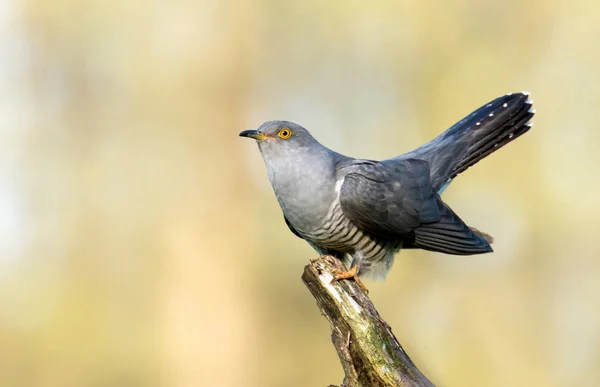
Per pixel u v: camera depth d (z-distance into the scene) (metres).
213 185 14.27
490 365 13.95
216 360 13.35
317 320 14.29
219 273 13.76
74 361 13.99
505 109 8.55
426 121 15.35
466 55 15.09
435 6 14.97
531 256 14.73
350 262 7.94
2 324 14.39
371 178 7.41
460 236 7.76
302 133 7.46
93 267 14.39
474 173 14.91
